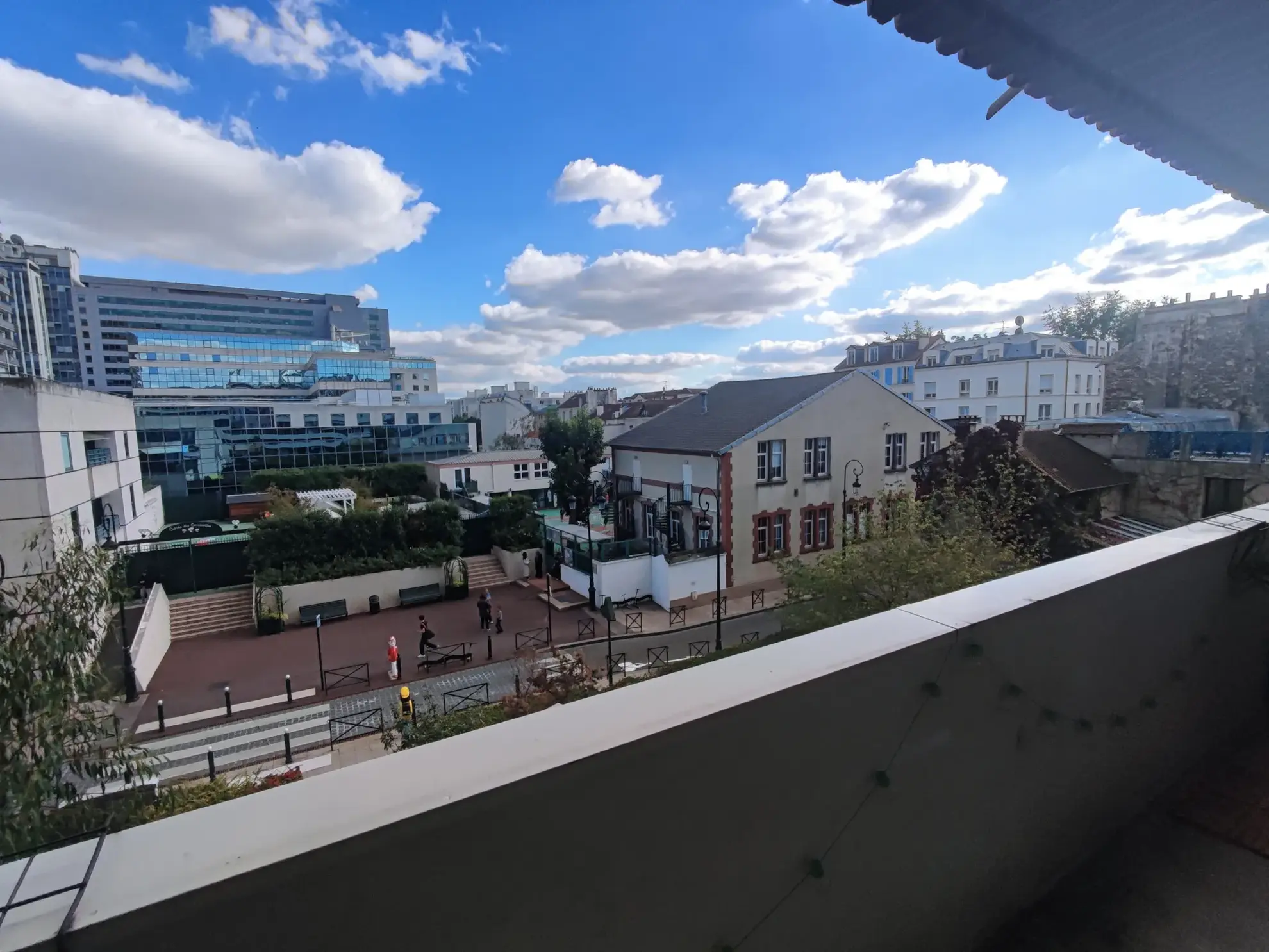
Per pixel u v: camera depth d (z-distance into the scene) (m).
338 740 13.67
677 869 1.32
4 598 4.67
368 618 22.81
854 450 25.08
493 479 42.91
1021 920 2.26
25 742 4.07
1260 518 3.48
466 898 1.05
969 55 2.61
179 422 40.16
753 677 1.50
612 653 18.05
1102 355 44.19
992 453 14.62
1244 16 2.39
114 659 15.83
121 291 107.56
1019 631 2.07
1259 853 2.54
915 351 48.09
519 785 1.07
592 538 29.95
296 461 43.97
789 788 1.50
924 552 10.68
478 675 17.16
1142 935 2.18
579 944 1.20
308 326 124.94
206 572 23.69
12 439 14.54
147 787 5.32
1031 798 2.25
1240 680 3.47
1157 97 2.97
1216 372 24.67
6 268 86.50
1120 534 13.42
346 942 0.95
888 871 1.77
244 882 0.86
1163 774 2.96
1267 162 3.62
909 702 1.76
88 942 0.77
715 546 22.78
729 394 28.72
